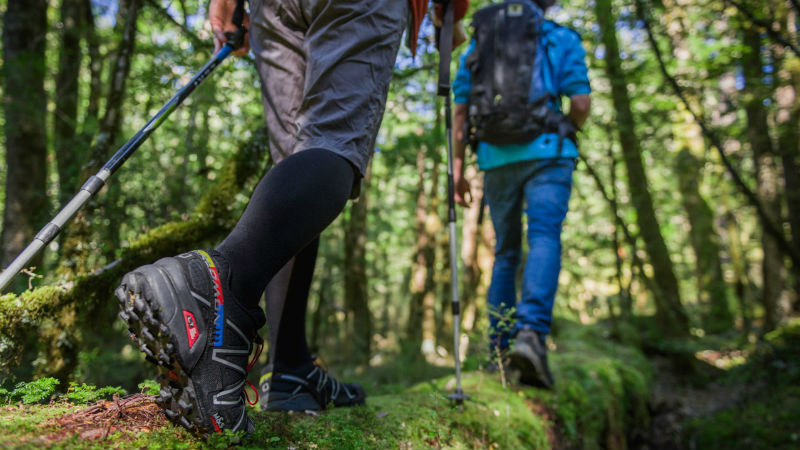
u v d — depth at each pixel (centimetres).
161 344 102
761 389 517
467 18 556
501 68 271
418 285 1010
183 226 247
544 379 269
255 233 114
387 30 141
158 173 423
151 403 126
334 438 143
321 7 138
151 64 343
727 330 1084
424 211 1031
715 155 1024
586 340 559
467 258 825
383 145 804
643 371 512
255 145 271
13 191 544
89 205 258
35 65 533
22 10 554
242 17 166
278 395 163
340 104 132
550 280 265
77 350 216
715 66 622
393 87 434
